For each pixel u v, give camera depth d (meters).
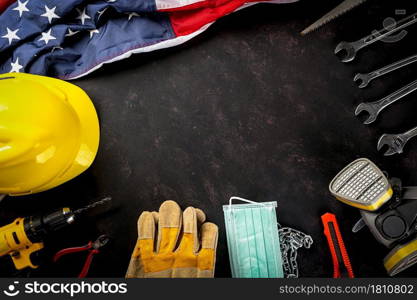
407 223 1.21
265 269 1.34
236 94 1.41
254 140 1.40
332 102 1.39
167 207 1.26
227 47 1.42
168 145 1.41
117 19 1.35
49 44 1.31
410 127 1.37
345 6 1.37
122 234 1.39
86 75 1.42
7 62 1.34
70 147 1.24
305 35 1.41
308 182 1.38
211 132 1.40
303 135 1.39
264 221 1.34
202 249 1.23
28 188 1.24
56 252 1.39
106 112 1.42
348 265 1.28
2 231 1.20
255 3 1.40
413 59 1.34
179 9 1.30
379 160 1.37
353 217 1.36
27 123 1.10
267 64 1.41
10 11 1.28
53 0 1.25
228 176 1.39
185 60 1.42
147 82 1.42
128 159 1.41
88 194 1.40
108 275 1.38
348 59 1.39
